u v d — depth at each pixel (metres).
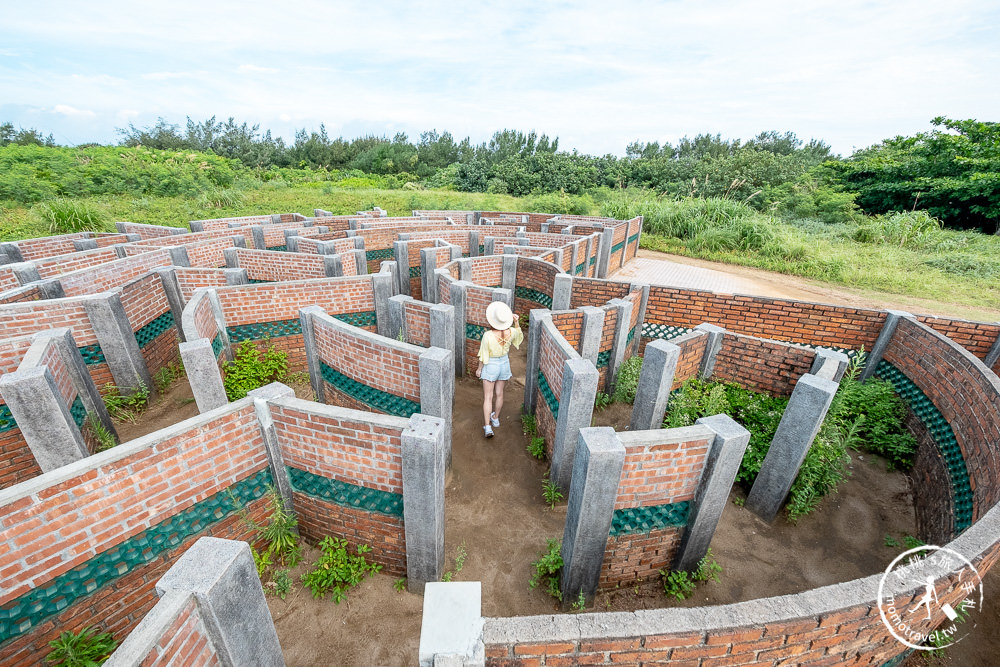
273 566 4.58
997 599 4.55
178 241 12.59
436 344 7.00
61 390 5.12
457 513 5.53
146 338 7.76
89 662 3.35
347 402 6.69
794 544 5.18
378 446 3.97
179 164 30.39
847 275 16.45
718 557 4.96
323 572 4.40
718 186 35.88
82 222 17.39
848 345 8.12
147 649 2.12
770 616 2.51
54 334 5.40
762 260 18.83
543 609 4.38
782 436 5.14
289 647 3.92
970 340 7.40
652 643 2.43
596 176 44.16
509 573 4.73
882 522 5.56
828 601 2.60
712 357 7.23
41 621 3.24
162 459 3.60
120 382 7.17
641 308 9.32
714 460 3.89
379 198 31.81
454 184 46.53
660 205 25.52
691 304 9.01
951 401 5.80
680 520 4.32
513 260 10.94
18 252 11.95
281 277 10.85
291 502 4.69
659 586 4.66
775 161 39.16
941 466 5.54
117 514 3.44
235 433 4.07
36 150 27.61
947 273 17.09
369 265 15.30
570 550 4.10
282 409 4.12
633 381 7.91
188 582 2.49
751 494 5.61
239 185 30.78
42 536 3.09
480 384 8.70
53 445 4.77
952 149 25.05
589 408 5.18
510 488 5.97
